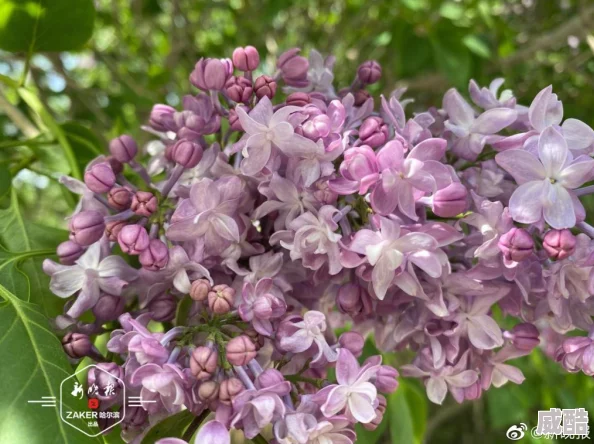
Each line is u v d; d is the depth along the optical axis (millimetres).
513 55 380
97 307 164
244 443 190
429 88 400
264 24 459
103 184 164
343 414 146
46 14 213
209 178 161
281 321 156
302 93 166
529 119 161
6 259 178
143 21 497
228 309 146
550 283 154
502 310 187
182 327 148
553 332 185
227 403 135
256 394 135
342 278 168
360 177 147
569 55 443
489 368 178
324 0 485
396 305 173
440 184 149
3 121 347
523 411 404
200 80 175
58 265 165
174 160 169
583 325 162
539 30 457
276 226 161
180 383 135
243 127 151
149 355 137
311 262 156
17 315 156
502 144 164
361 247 147
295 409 144
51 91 412
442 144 147
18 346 149
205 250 158
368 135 159
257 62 175
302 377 158
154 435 153
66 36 221
